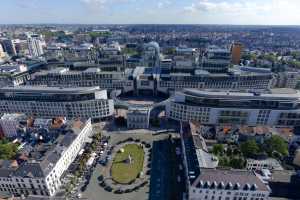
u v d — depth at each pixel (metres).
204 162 141.50
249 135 188.38
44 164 141.25
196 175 132.00
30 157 166.12
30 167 138.62
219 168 136.88
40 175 134.62
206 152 152.88
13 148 181.62
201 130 199.50
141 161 172.75
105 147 191.12
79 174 156.88
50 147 165.38
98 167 166.50
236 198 126.12
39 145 184.75
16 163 155.62
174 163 170.88
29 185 138.38
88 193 142.38
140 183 150.75
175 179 154.62
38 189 138.88
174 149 188.50
